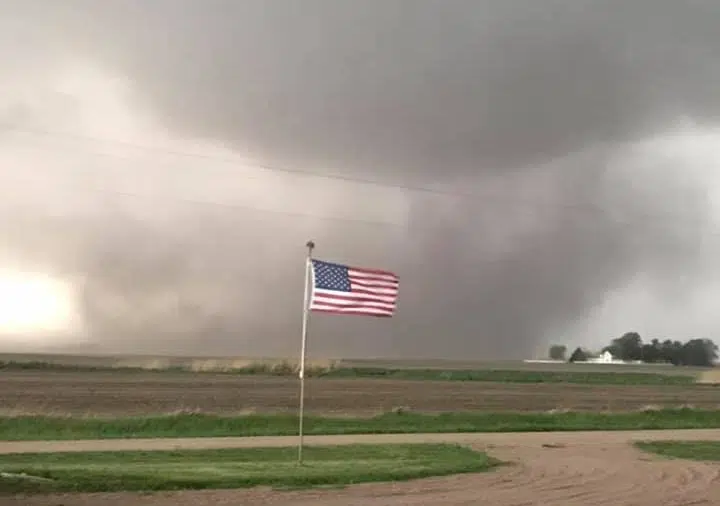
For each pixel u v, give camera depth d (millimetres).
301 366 23062
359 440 32062
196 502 16672
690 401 71688
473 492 19109
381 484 19719
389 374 125125
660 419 46688
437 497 18172
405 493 18516
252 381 89125
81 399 55969
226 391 68375
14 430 32844
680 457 29062
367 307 22938
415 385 89812
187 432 34062
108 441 30594
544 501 18281
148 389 70062
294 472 20750
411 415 42531
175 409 47875
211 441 30922
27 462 22453
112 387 72938
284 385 81000
